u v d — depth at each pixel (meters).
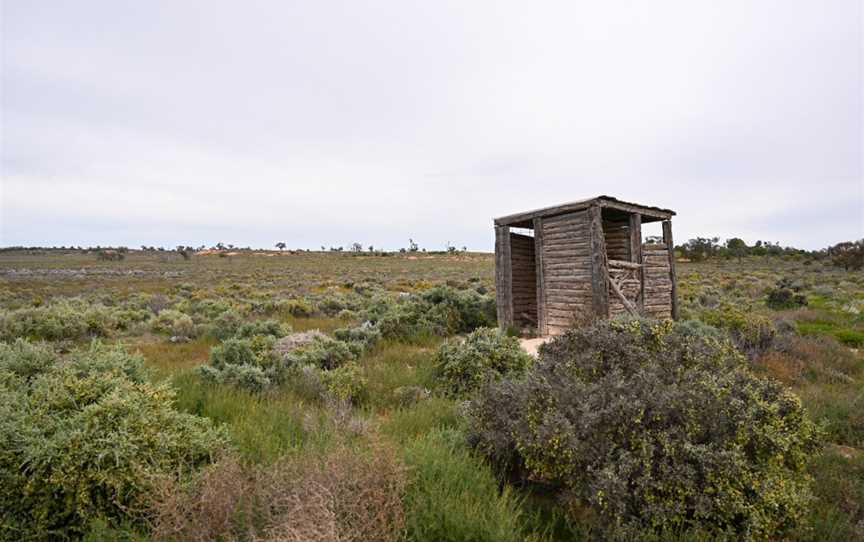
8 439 3.17
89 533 2.93
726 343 4.68
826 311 16.33
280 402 5.76
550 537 3.09
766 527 2.97
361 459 3.18
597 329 4.93
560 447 3.44
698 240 65.06
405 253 98.56
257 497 2.80
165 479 3.10
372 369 8.03
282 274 47.69
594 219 10.91
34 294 26.16
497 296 13.45
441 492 3.18
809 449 3.71
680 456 3.21
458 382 6.93
